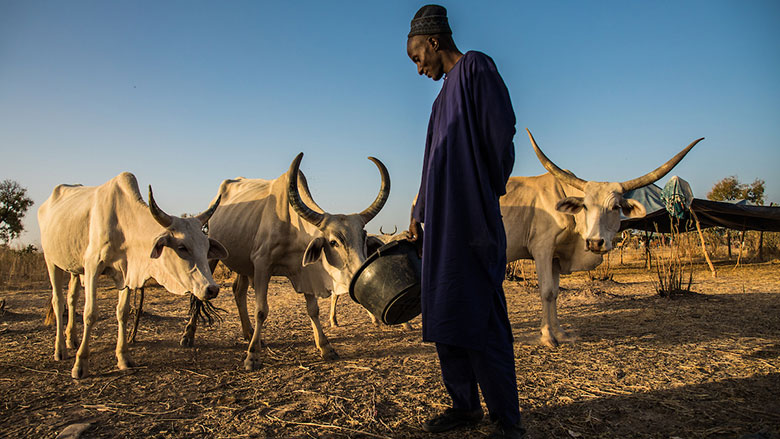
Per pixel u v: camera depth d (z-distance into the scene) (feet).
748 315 21.97
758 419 9.66
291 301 32.45
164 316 25.48
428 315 8.14
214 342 18.93
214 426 9.93
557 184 19.08
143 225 14.65
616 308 25.86
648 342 17.01
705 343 16.56
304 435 9.35
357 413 10.50
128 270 14.96
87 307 14.26
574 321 22.29
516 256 19.43
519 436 8.02
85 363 13.96
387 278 9.66
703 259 66.03
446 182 8.03
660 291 29.86
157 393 12.24
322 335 16.06
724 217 47.70
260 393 12.15
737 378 12.50
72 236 15.80
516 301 30.73
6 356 16.42
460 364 9.07
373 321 22.76
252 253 16.89
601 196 17.20
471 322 7.80
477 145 7.82
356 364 14.99
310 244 14.37
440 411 10.49
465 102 7.93
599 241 16.94
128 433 9.57
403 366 14.57
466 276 7.84
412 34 8.99
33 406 11.27
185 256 14.08
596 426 9.48
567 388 11.96
